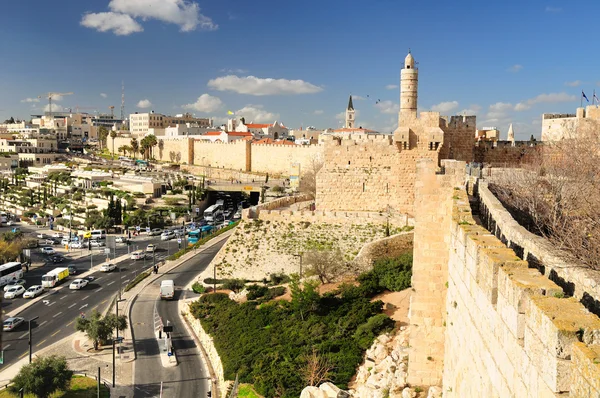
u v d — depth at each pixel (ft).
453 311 58.34
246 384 116.98
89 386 144.05
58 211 473.67
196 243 314.14
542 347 27.25
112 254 323.57
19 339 182.50
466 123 186.29
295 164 428.15
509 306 33.42
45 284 244.22
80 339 181.37
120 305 212.23
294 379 110.11
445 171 76.48
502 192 103.14
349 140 199.72
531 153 191.52
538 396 27.76
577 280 39.96
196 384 143.95
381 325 121.60
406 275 148.66
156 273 256.11
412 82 229.04
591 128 167.22
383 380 88.58
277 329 142.31
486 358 39.91
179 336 176.96
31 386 132.98
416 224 77.15
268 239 198.59
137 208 446.19
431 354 78.13
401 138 179.32
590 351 23.25
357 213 189.88
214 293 192.54
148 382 146.41
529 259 50.67
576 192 99.96
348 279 165.17
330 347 119.24
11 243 301.22
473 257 45.52
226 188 480.23
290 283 172.55
